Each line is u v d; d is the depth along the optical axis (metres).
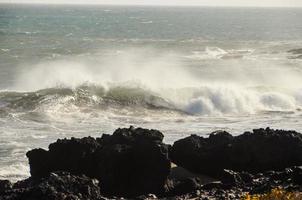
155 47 142.25
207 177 32.50
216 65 98.50
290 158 32.78
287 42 163.88
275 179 29.64
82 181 27.67
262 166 32.56
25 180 29.53
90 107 56.88
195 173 32.88
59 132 46.06
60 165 30.94
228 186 28.97
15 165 35.69
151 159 29.88
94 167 30.62
